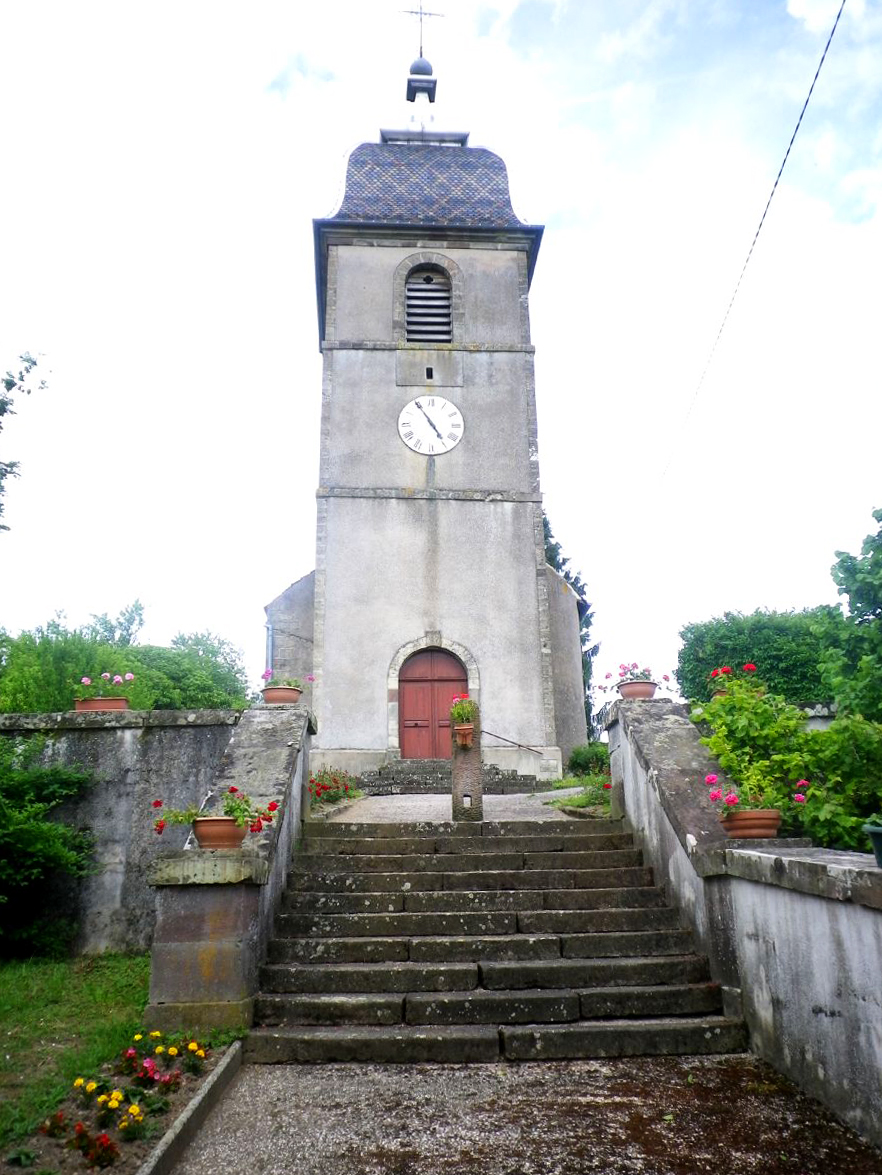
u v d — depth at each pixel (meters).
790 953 4.43
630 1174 3.47
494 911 6.25
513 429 17.02
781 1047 4.51
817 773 6.20
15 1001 5.59
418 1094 4.33
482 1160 3.61
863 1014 3.73
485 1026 5.08
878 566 5.68
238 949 5.09
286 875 6.57
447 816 9.28
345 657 15.46
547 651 15.68
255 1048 4.84
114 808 7.59
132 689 13.31
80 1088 4.00
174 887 5.16
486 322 17.81
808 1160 3.52
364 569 15.94
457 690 15.65
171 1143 3.55
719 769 6.45
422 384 17.20
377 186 19.02
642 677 7.94
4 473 5.97
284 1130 3.91
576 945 5.79
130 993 5.83
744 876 4.96
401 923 6.09
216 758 7.69
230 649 32.88
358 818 9.13
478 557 16.14
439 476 16.59
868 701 5.65
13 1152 3.38
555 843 7.23
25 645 13.27
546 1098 4.26
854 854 4.66
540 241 18.64
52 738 7.81
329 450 16.62
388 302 17.84
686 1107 4.10
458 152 19.75
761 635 13.18
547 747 15.17
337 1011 5.14
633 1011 5.18
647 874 6.62
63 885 7.30
